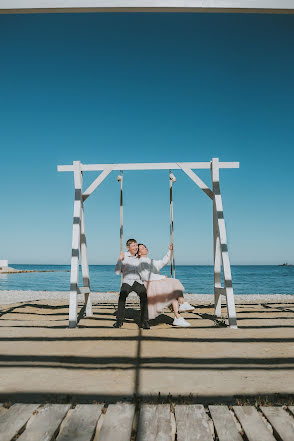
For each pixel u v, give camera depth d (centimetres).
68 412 212
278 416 200
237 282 3281
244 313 652
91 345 383
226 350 360
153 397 233
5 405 217
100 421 202
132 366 306
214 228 603
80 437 178
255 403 219
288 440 173
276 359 326
